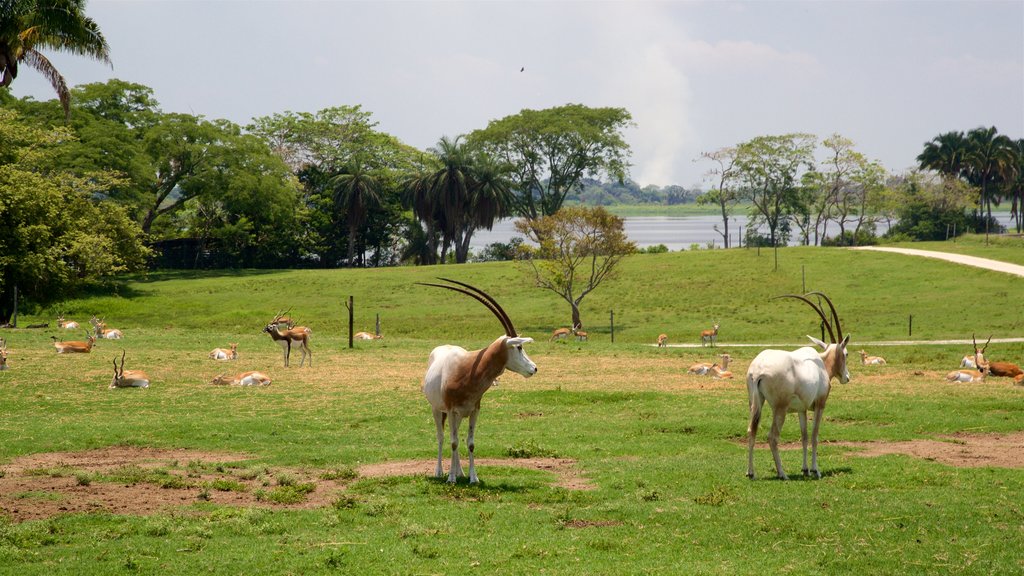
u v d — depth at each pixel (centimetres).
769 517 1140
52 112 8450
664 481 1363
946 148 14038
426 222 10831
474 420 1366
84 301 6900
